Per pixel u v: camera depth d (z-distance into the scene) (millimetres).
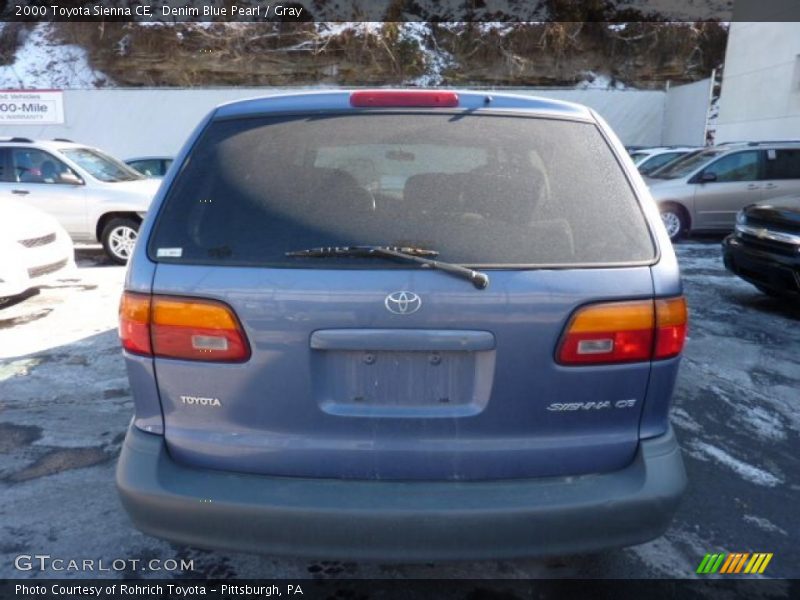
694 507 2928
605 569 2520
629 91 21688
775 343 5301
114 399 4051
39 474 3150
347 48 25500
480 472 1956
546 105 2238
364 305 1852
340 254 1894
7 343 5113
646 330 1931
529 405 1926
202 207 2004
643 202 2064
